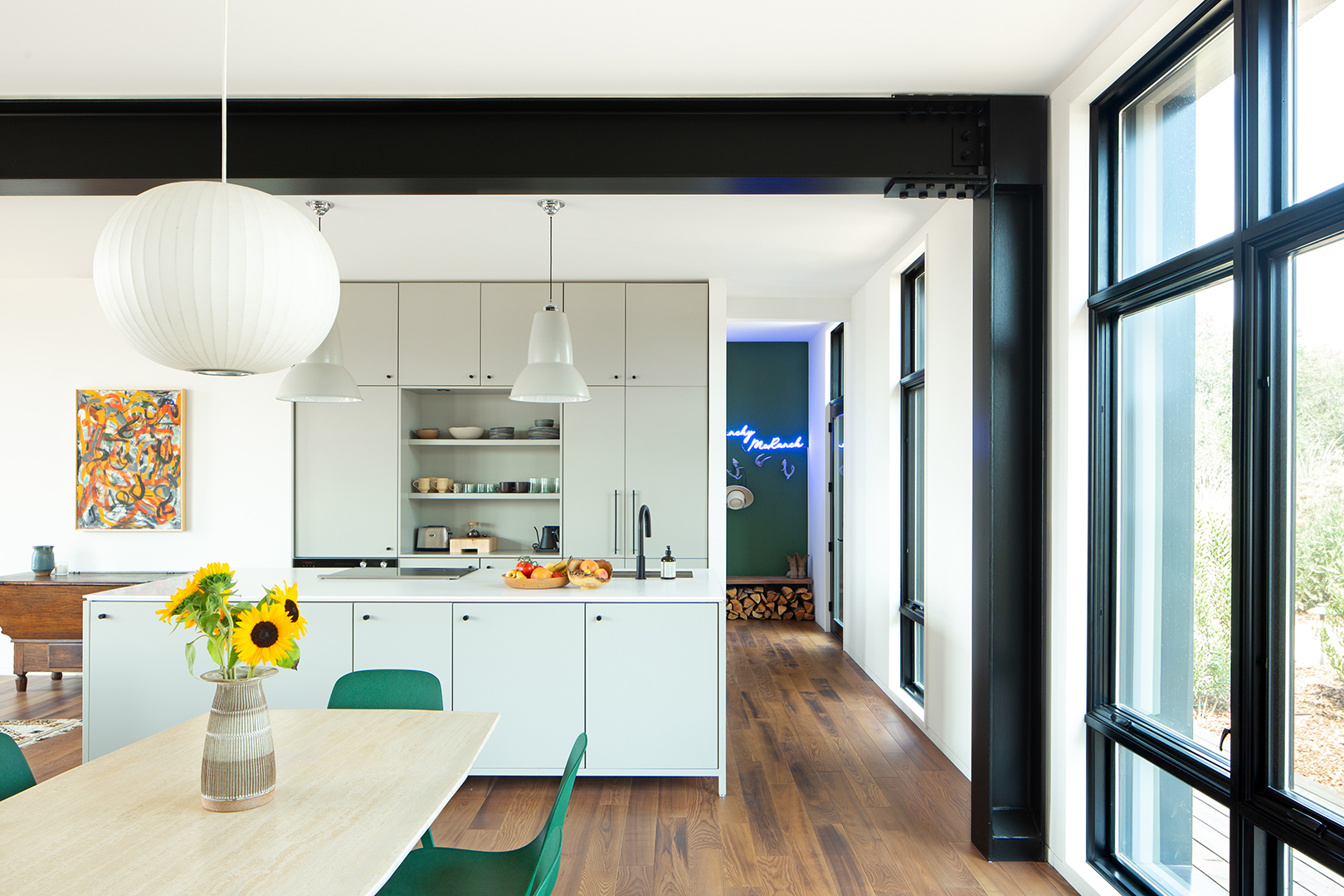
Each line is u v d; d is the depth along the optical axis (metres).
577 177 2.92
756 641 6.82
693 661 3.48
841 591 6.80
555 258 4.92
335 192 3.07
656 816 3.25
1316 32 1.86
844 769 3.81
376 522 5.48
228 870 1.39
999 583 2.91
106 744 3.42
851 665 5.96
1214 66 2.24
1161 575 2.49
